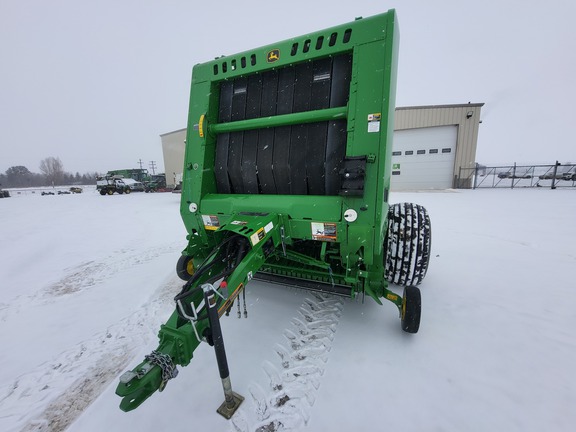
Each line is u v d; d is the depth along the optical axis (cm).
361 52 189
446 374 182
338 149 212
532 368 187
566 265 368
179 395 171
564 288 301
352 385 175
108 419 158
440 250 439
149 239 610
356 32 191
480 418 152
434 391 169
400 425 149
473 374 182
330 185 217
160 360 126
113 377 193
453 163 1655
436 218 711
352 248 203
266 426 150
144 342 229
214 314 135
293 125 230
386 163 190
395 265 268
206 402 166
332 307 266
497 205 929
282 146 234
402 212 269
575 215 711
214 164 263
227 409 157
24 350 227
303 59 213
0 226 839
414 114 1670
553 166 1636
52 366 207
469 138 1606
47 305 307
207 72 253
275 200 226
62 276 400
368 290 219
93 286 356
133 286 346
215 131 255
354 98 190
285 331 231
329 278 240
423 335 222
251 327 238
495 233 544
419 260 261
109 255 497
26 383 191
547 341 214
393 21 182
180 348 135
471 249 442
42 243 593
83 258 488
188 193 262
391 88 186
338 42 198
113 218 958
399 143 1738
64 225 833
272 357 201
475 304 269
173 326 143
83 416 161
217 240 202
